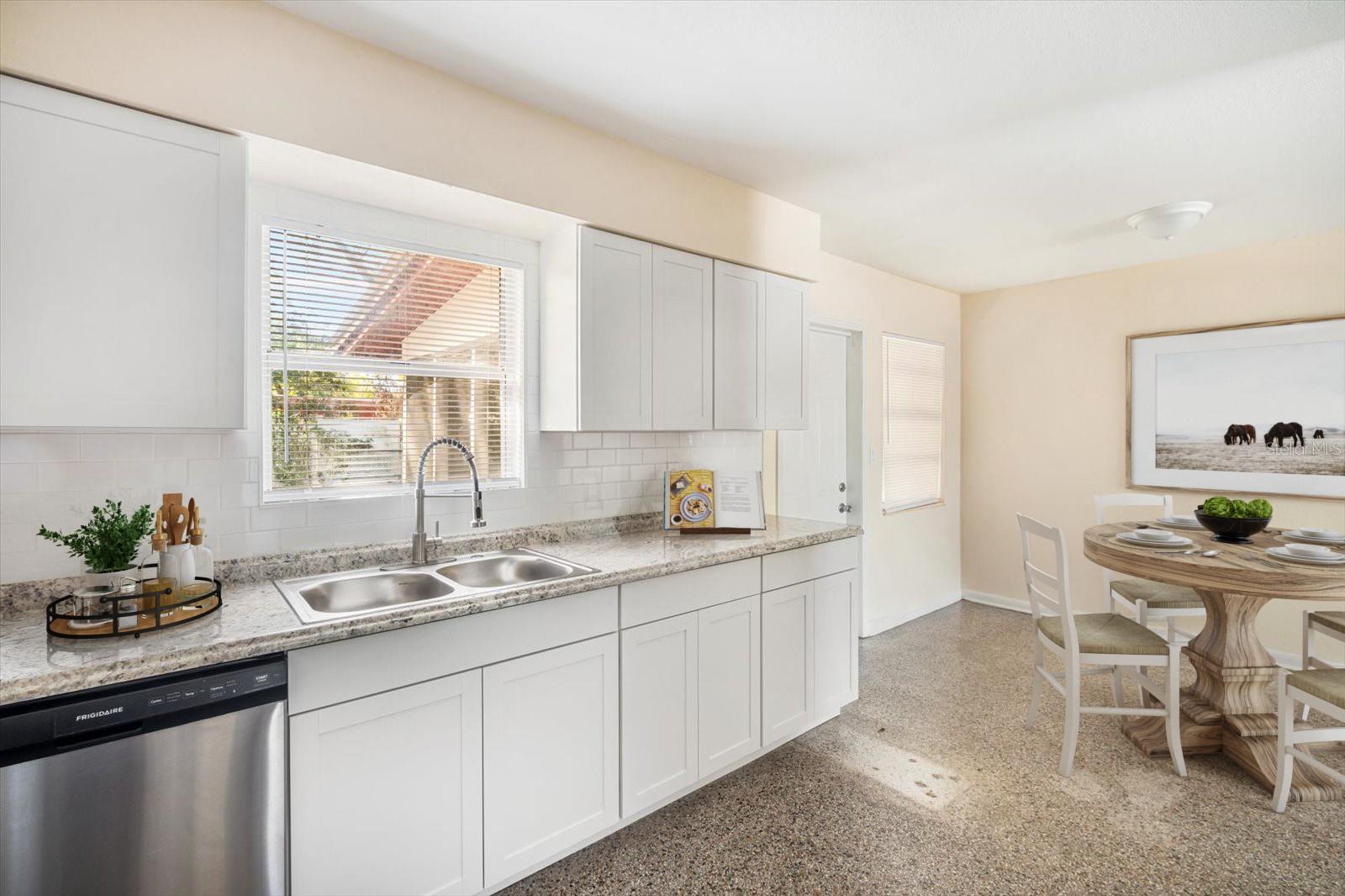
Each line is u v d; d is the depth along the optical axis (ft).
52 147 4.68
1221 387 12.87
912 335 15.39
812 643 9.37
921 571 15.70
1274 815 7.47
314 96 5.77
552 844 6.40
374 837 5.26
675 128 7.80
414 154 6.37
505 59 6.33
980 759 8.80
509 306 8.64
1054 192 9.80
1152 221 10.46
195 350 5.29
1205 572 7.84
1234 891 6.23
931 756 8.89
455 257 8.05
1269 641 12.42
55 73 4.66
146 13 5.01
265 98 5.51
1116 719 10.04
